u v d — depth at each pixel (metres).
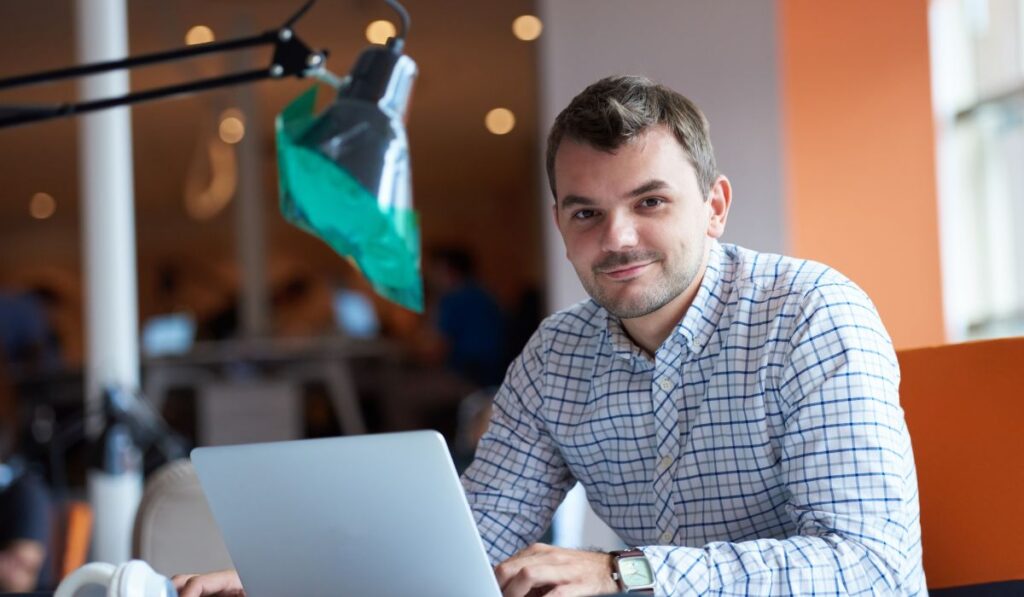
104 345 4.04
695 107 1.49
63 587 1.18
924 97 4.23
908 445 1.45
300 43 1.63
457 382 7.95
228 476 1.21
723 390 1.53
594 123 1.43
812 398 1.42
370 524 1.18
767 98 4.14
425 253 14.16
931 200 4.23
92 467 3.10
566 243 1.49
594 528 3.85
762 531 1.56
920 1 4.22
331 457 1.16
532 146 12.25
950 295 4.43
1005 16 4.53
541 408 1.69
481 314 7.98
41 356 7.89
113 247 4.06
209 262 13.87
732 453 1.53
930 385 1.63
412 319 10.76
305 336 9.07
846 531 1.34
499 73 9.35
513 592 1.22
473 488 1.72
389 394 8.05
